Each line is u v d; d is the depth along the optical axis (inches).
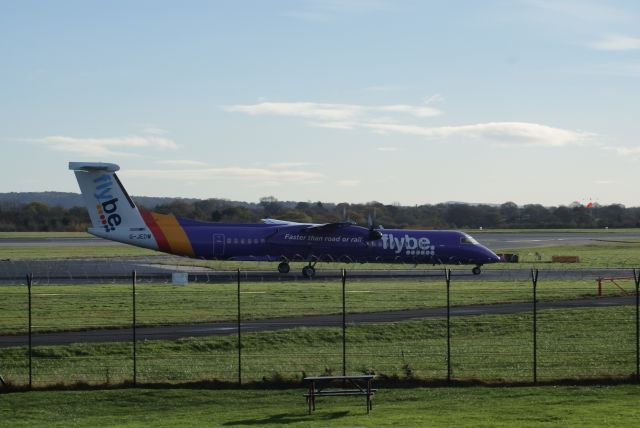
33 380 1627.7
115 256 5211.6
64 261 4197.8
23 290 2952.8
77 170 3550.7
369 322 2327.8
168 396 1505.9
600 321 2391.7
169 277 3553.2
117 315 2418.8
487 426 1216.8
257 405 1443.2
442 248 3976.4
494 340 2139.5
